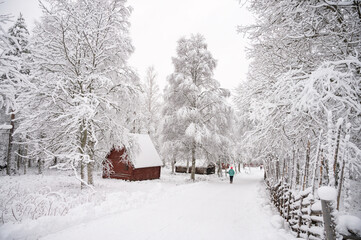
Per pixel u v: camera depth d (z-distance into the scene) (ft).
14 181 50.65
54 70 38.14
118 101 43.65
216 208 26.66
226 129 72.49
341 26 20.75
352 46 20.08
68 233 16.39
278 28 25.08
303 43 23.59
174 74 70.49
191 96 68.49
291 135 26.66
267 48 26.40
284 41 24.59
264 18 25.04
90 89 41.83
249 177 97.25
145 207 25.93
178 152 68.54
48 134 42.06
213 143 65.05
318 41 22.11
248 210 26.22
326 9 21.17
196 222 20.26
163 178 78.28
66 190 38.37
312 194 14.96
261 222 20.66
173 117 68.03
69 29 37.91
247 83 31.32
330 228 9.96
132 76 46.16
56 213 20.84
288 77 19.77
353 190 25.62
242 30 27.02
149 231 17.37
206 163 69.72
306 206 15.85
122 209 24.20
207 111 66.28
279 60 26.20
